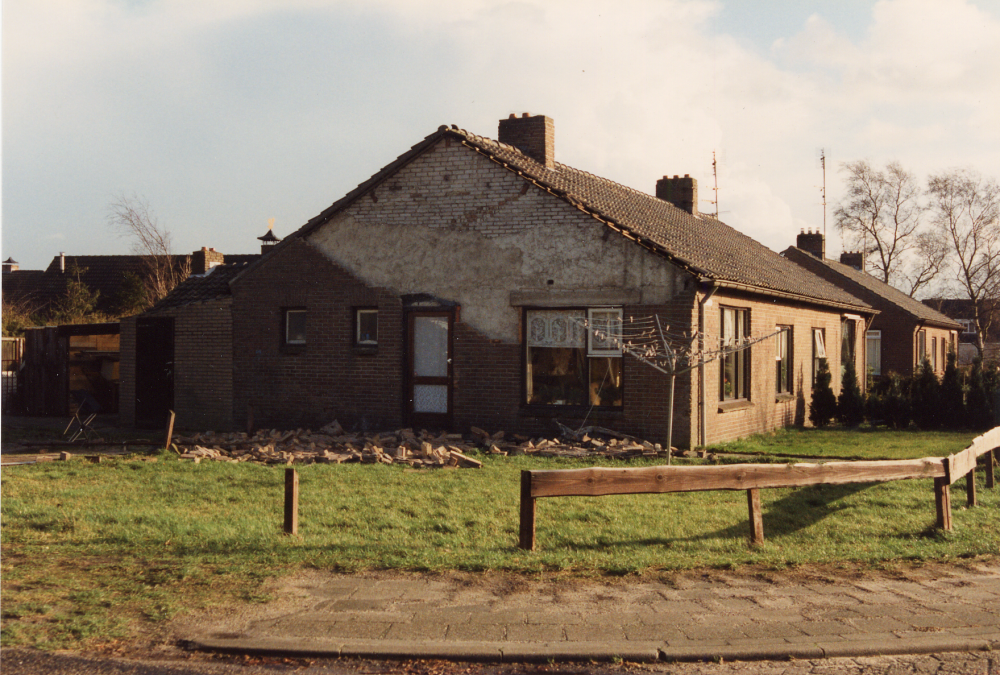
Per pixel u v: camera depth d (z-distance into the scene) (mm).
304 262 17516
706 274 14477
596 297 15242
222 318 18203
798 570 7398
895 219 55750
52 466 12680
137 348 18938
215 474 11984
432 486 11102
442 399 16531
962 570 7539
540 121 18688
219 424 18156
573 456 13695
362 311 17344
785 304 19594
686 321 14617
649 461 13211
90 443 15375
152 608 6145
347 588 6695
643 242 14859
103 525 8641
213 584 6719
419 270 16609
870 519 9430
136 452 14398
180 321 18578
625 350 13305
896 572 7402
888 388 20906
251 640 5562
